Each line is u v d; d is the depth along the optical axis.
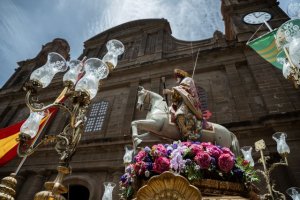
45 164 14.30
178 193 3.13
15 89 23.16
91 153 13.57
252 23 17.69
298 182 8.77
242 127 11.01
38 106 3.72
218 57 16.03
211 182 3.49
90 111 16.88
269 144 10.20
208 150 3.91
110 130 14.85
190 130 4.96
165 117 5.26
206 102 14.02
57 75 22.61
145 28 23.00
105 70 4.11
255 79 13.24
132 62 19.50
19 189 13.54
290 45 4.19
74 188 15.02
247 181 3.73
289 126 10.27
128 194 3.84
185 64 16.62
